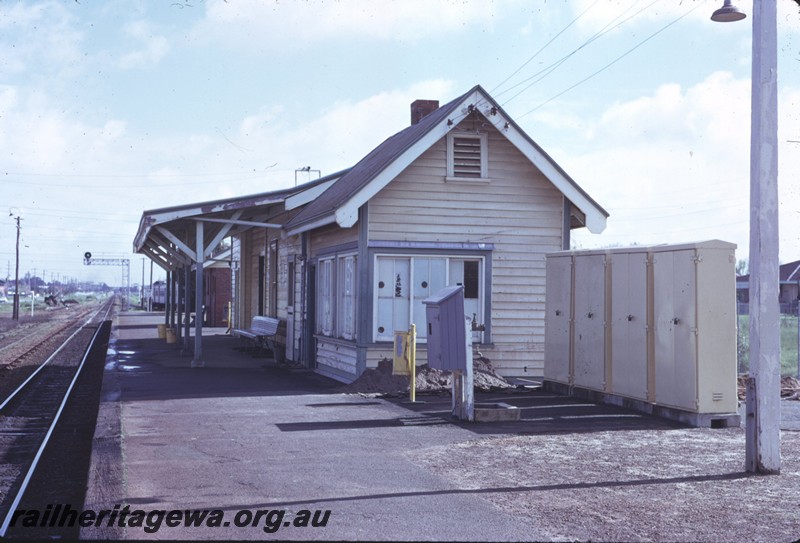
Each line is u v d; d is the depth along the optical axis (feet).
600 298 45.47
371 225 54.44
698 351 37.78
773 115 28.30
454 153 55.72
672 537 20.42
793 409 44.34
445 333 39.01
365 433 35.58
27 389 63.00
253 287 101.19
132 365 71.00
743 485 26.09
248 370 67.00
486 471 27.96
